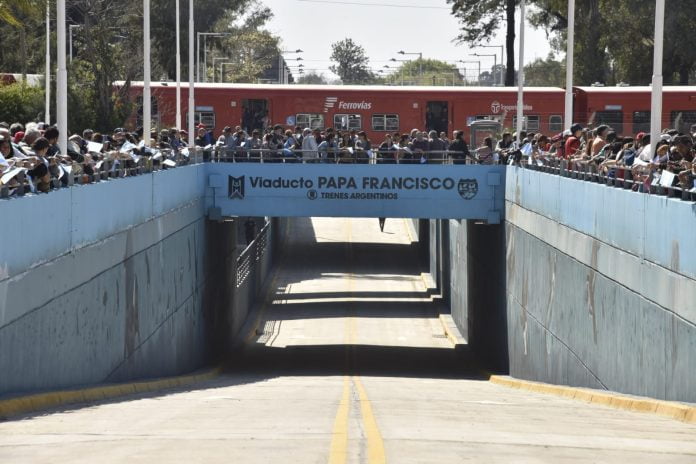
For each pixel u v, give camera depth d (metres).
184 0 98.50
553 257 28.83
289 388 24.31
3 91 52.91
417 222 75.88
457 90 60.12
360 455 10.78
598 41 77.81
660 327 18.67
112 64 60.38
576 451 11.63
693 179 17.95
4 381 15.91
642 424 14.87
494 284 40.44
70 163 21.36
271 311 55.06
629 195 20.83
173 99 60.84
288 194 40.19
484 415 15.98
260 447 11.28
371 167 40.06
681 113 56.97
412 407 17.39
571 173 27.23
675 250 17.81
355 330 49.56
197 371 34.56
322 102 60.38
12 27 74.06
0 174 16.55
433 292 59.38
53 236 18.59
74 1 63.12
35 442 11.70
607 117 58.09
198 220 37.94
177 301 32.75
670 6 71.81
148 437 12.10
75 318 20.14
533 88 60.56
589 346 24.31
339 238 77.00
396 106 60.19
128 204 25.17
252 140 42.31
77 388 19.06
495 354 39.84
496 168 39.66
